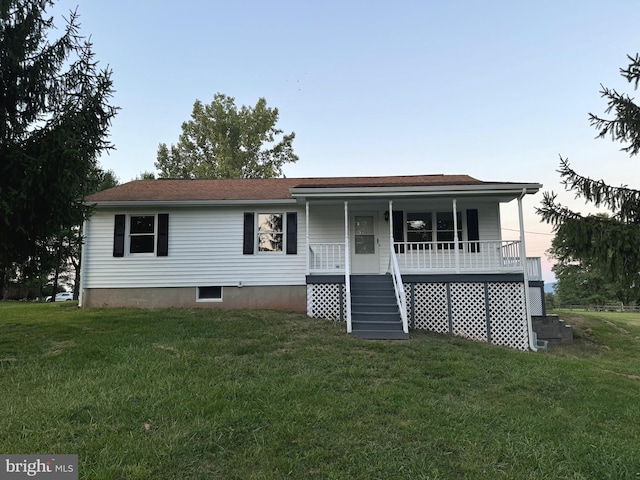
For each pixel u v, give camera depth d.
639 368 7.54
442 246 11.20
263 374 5.34
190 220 12.29
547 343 11.04
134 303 12.01
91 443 3.36
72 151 6.81
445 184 10.78
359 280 10.77
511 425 3.99
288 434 3.62
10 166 6.85
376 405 4.36
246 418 3.90
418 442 3.55
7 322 9.41
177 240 12.21
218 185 14.30
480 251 11.73
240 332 8.11
